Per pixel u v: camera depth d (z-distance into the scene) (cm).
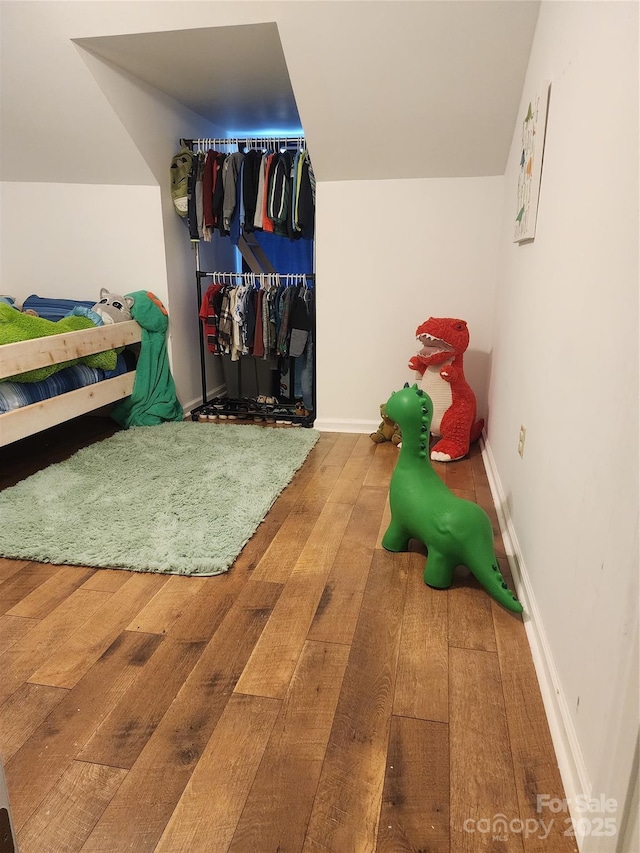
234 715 132
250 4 235
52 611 172
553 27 186
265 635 161
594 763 101
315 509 242
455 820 108
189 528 220
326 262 340
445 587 184
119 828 106
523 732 128
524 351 204
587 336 122
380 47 250
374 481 275
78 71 276
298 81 271
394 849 102
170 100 341
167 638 159
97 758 121
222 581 188
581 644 115
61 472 275
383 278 337
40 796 113
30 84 288
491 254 322
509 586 186
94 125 307
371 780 116
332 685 142
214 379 427
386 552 207
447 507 183
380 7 232
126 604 175
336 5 233
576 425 127
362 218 329
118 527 221
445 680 143
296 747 123
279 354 366
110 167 334
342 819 108
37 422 270
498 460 259
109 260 359
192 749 123
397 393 200
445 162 307
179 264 369
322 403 363
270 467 285
